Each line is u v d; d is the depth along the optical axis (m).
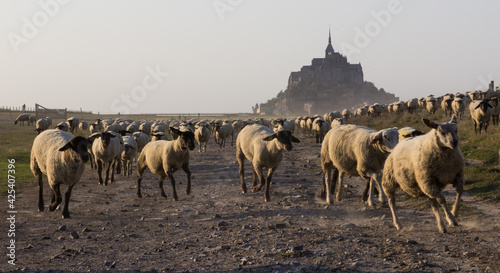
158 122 57.50
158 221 11.38
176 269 7.17
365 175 11.74
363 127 12.29
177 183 18.89
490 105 23.59
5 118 99.69
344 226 9.93
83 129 64.19
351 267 6.83
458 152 8.19
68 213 11.88
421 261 6.91
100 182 18.86
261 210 12.39
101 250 8.52
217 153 32.03
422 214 10.95
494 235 8.35
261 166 14.23
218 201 14.29
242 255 7.86
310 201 13.65
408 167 8.79
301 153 30.08
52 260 7.83
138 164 15.62
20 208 13.44
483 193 12.21
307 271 6.69
